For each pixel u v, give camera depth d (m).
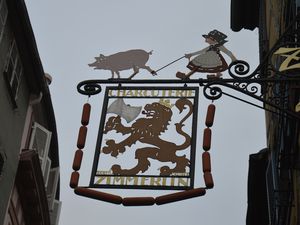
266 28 29.25
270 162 26.00
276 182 22.05
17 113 27.03
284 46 12.62
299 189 17.17
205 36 13.14
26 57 27.03
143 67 13.19
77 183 12.19
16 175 27.55
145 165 12.08
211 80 12.41
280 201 20.33
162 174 11.94
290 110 12.05
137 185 11.90
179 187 11.75
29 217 29.39
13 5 24.91
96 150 12.41
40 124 31.08
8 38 25.36
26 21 25.52
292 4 16.53
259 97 12.12
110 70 13.17
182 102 12.73
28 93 28.58
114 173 12.10
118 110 12.82
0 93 24.77
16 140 26.98
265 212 30.56
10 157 26.19
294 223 19.02
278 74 12.27
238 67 12.41
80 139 12.66
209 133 12.33
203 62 12.80
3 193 25.45
